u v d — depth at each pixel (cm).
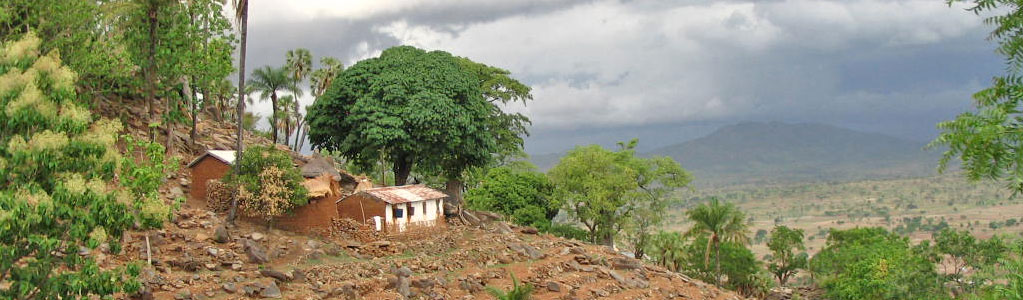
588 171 9612
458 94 6550
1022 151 912
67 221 2095
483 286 4678
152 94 5034
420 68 6444
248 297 3419
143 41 4919
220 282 3469
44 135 1964
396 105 6219
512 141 8906
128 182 3111
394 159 6438
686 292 6138
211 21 5359
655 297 5681
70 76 2109
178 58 5006
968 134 942
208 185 4591
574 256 6003
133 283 2355
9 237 1955
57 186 1986
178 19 5044
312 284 3791
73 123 2058
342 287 3819
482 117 6656
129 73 4897
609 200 9462
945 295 8294
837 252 11038
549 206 9575
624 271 6181
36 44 2103
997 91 948
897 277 8062
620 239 9812
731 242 9481
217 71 5294
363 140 6225
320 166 5169
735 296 6544
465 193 9556
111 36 4719
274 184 4400
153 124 4697
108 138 2173
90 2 4462
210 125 6531
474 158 6975
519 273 5169
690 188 9906
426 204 5497
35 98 1945
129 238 3550
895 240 11631
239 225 4400
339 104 6444
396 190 5372
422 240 5203
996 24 951
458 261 5019
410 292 4112
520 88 8625
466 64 8444
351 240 4747
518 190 9200
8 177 1983
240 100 4525
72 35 4194
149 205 2712
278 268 3916
